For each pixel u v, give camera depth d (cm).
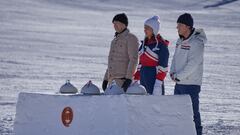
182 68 1270
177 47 1284
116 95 1002
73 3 10000
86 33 6062
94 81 2883
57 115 1102
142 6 10125
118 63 1303
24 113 1159
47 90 2483
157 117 1025
